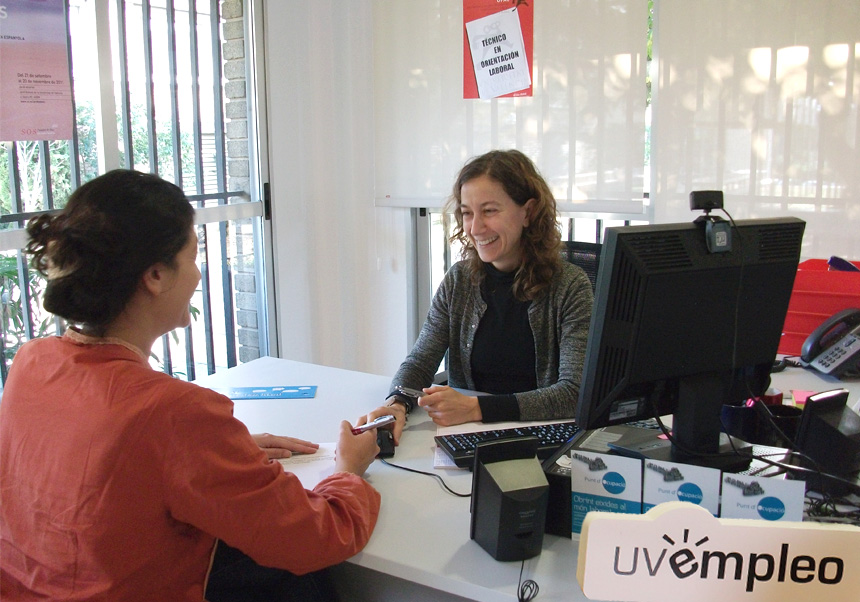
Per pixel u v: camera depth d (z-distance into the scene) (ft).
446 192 9.70
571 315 5.50
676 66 7.97
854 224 7.48
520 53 8.78
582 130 8.59
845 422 3.79
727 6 7.61
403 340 10.65
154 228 2.99
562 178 8.84
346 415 5.29
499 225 5.52
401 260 10.40
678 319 3.46
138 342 3.22
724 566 2.26
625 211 8.50
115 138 7.80
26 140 6.87
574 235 9.57
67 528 2.92
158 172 8.69
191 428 2.91
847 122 7.32
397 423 4.84
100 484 2.86
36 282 7.84
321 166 10.30
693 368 3.59
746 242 3.57
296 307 10.16
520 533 3.26
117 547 2.89
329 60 10.03
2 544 3.15
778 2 7.38
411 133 9.77
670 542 2.26
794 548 2.24
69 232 2.89
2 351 7.60
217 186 9.53
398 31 9.55
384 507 3.84
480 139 9.29
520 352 5.81
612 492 3.33
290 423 5.14
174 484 2.89
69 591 2.95
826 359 5.96
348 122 10.14
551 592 3.05
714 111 7.87
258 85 9.27
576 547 3.42
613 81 8.30
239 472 2.98
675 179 8.20
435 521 3.69
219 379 6.16
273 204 9.61
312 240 10.33
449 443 4.50
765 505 3.03
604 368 3.50
